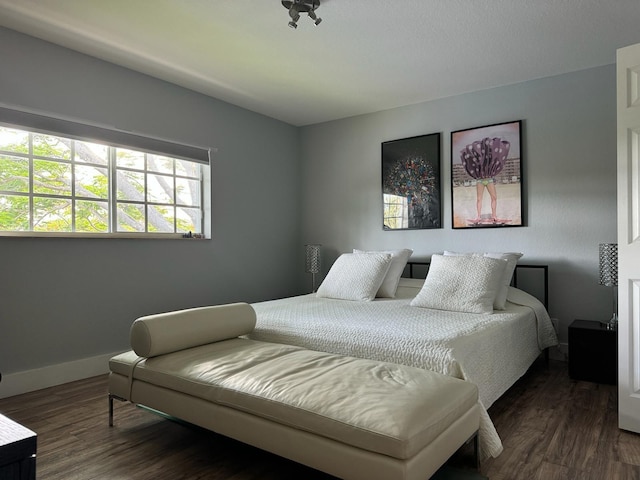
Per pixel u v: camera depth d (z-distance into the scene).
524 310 3.03
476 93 3.89
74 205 3.18
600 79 3.35
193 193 4.03
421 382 1.70
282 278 4.82
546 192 3.57
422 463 1.39
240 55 3.14
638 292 2.12
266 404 1.64
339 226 4.77
